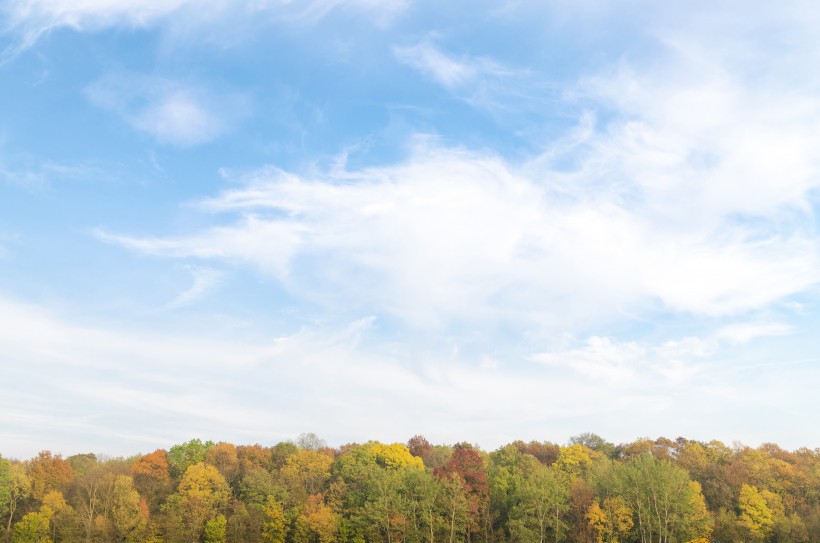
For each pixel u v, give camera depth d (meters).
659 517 103.88
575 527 108.94
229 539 115.50
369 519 112.94
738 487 121.31
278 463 151.50
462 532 111.81
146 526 116.62
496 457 159.12
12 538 116.12
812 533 107.44
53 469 129.38
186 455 149.62
